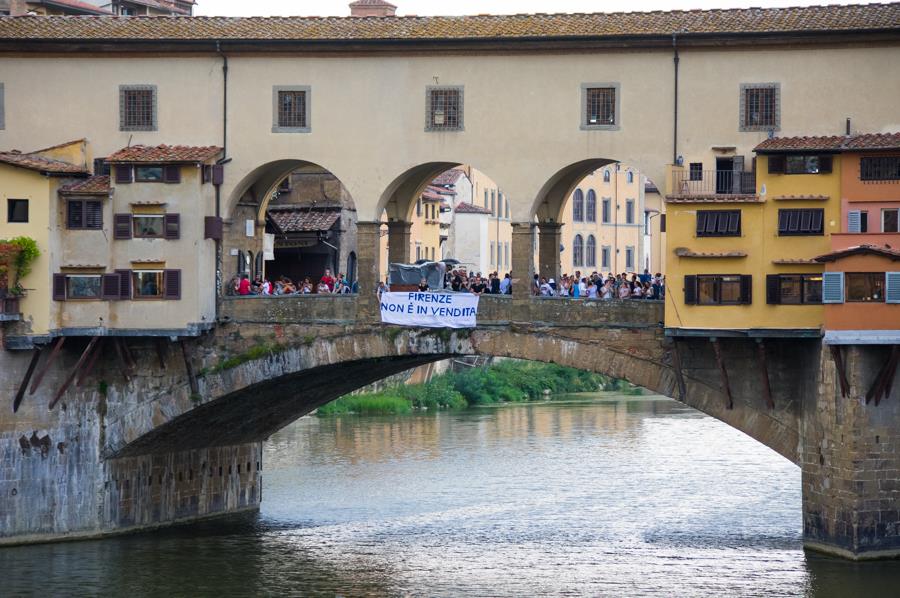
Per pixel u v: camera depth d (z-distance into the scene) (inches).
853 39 2518.5
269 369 2711.6
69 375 2736.2
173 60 2733.8
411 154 2667.3
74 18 2795.3
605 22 2628.0
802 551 2623.0
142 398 2755.9
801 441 2573.8
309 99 2694.4
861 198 2476.6
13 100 2770.7
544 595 2423.7
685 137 2581.2
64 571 2578.7
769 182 2500.0
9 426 2709.2
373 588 2485.2
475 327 2632.9
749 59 2559.1
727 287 2512.3
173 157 2664.9
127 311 2682.1
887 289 2433.6
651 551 2691.9
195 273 2667.3
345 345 2682.1
